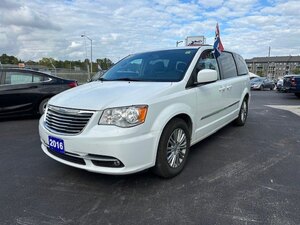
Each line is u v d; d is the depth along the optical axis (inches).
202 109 166.7
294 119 310.8
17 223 104.5
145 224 103.9
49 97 307.9
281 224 103.0
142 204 117.7
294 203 117.7
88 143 119.7
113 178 142.6
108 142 117.5
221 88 193.3
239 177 144.7
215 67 194.5
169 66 165.8
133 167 121.9
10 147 197.3
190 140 158.2
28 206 116.6
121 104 121.3
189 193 127.0
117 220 106.3
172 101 138.3
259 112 369.7
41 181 140.6
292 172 151.6
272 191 128.9
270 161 169.0
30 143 207.3
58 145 128.9
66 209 114.1
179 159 148.6
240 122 259.3
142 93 131.0
